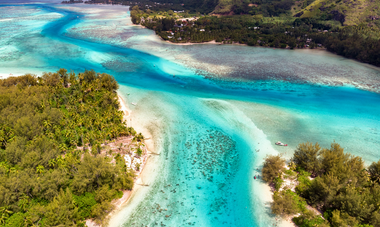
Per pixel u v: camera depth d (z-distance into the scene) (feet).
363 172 190.08
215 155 236.84
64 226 147.23
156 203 184.24
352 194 159.02
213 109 321.73
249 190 197.26
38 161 188.03
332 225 156.76
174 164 223.92
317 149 207.51
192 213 177.47
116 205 180.45
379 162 191.72
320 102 341.00
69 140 232.12
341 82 407.23
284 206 171.32
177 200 187.52
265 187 199.72
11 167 187.83
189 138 261.65
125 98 352.90
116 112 276.41
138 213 175.63
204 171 216.95
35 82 342.44
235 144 252.42
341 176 179.52
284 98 354.95
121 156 222.89
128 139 251.60
